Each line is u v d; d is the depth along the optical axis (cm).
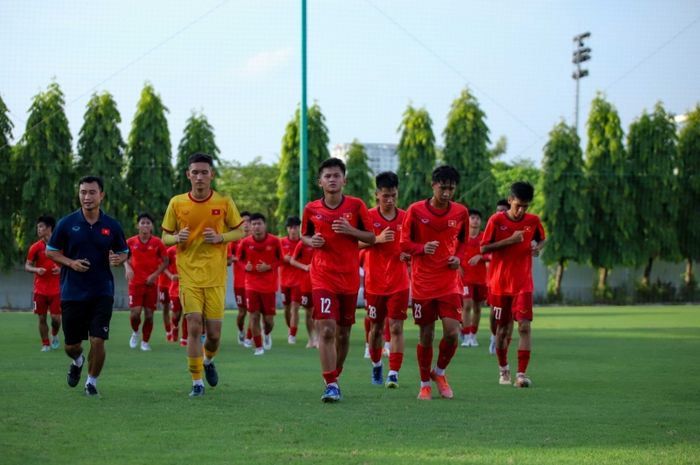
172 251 1944
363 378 1188
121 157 3775
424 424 769
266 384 1084
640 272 4541
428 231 984
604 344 1830
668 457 633
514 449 658
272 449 650
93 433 711
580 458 628
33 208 3597
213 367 1027
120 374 1187
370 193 4428
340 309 971
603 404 916
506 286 1132
